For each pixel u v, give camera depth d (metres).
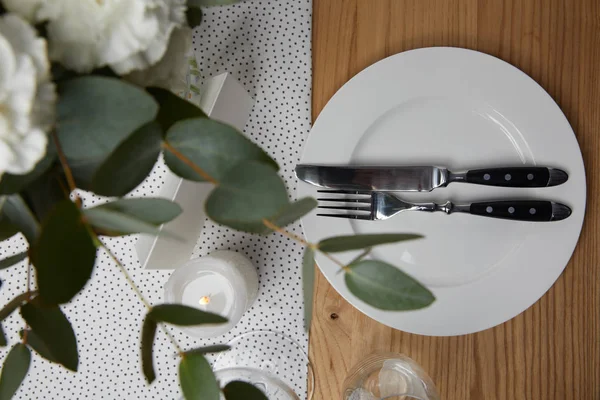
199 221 0.62
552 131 0.61
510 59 0.65
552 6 0.64
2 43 0.23
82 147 0.29
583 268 0.64
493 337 0.65
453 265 0.63
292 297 0.67
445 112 0.63
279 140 0.67
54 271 0.25
